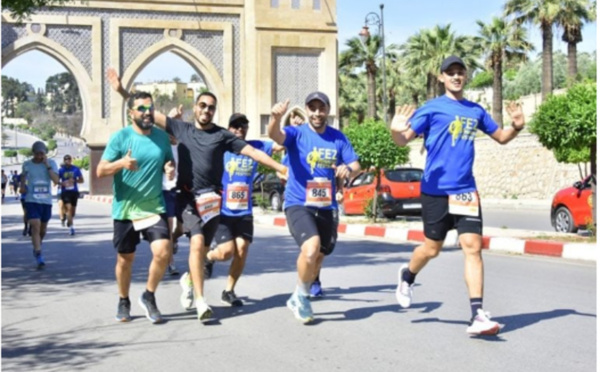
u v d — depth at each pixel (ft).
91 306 28.71
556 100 48.67
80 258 44.60
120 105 139.74
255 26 141.28
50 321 25.98
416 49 172.14
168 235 25.21
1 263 42.42
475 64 168.86
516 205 99.86
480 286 22.65
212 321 25.52
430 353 20.88
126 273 25.61
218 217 26.27
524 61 158.20
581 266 39.42
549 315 25.91
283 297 30.17
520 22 147.64
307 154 25.11
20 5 45.73
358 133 69.00
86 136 139.33
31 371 19.67
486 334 22.59
